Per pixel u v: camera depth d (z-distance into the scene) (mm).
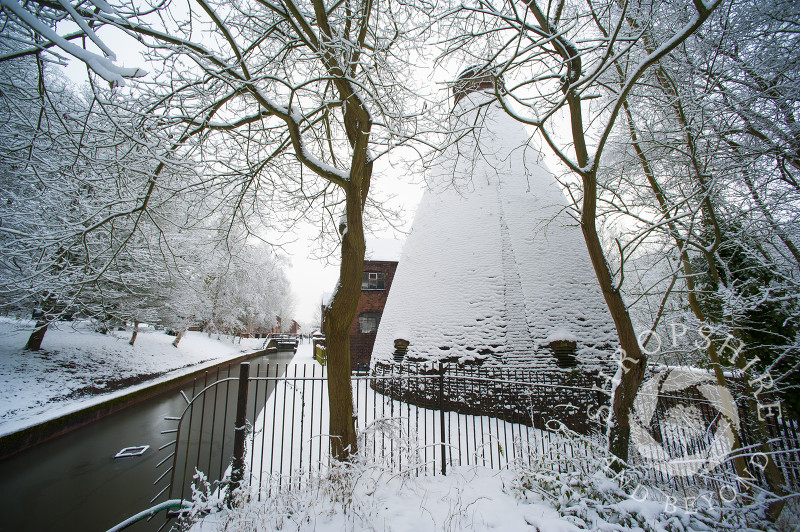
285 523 3611
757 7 4875
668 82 5703
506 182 12766
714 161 5527
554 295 10734
